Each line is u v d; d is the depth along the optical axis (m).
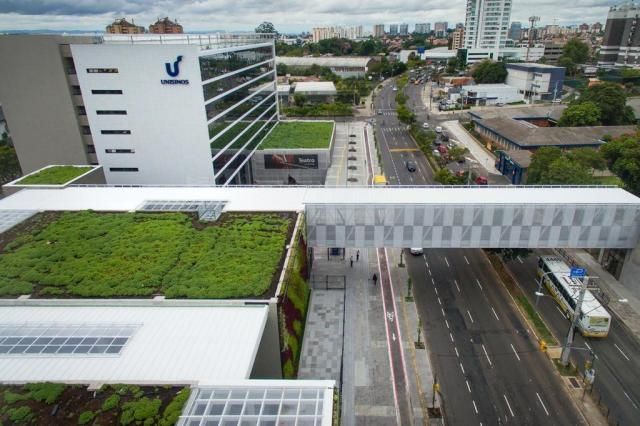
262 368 37.91
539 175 73.25
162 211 53.16
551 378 40.41
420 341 45.28
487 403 37.94
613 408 37.12
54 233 48.00
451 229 52.38
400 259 60.91
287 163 91.56
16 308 35.66
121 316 34.44
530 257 60.91
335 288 54.81
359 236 53.53
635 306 49.97
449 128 133.62
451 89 169.75
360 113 156.88
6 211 54.09
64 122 70.69
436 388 38.75
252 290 37.19
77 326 33.19
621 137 86.75
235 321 33.53
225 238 46.06
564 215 50.88
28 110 70.25
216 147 69.25
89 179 66.44
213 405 25.27
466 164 99.94
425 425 35.91
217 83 69.12
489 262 60.44
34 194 59.59
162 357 29.58
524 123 111.00
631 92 165.75
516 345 44.69
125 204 55.78
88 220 51.12
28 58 67.19
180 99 63.38
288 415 24.41
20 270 41.00
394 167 99.56
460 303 51.75
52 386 27.05
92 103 65.06
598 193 53.75
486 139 114.81
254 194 57.28
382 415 36.81
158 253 43.44
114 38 75.81
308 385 26.50
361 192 56.12
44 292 37.75
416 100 177.00
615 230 51.22
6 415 25.25
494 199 52.09
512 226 51.81
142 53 61.44
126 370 28.42
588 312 44.78
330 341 45.56
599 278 55.22
